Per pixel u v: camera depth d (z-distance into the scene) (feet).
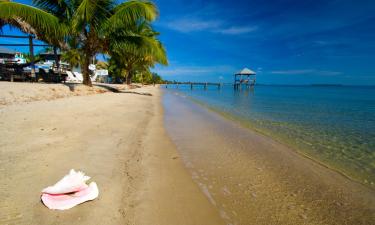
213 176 11.44
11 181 7.84
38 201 6.88
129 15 37.52
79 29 36.78
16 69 45.06
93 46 41.06
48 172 8.84
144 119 24.32
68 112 20.85
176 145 16.43
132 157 12.23
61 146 11.91
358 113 42.91
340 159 15.31
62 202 6.92
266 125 27.45
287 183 11.12
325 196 10.00
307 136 22.04
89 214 6.69
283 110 45.55
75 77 83.87
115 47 43.45
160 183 9.89
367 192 10.59
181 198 8.86
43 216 6.25
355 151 17.33
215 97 91.04
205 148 16.24
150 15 38.24
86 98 33.47
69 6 37.17
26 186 7.63
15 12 29.32
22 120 16.16
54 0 35.94
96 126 17.37
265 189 10.36
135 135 16.93
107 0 37.09
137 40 43.75
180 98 74.38
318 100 84.43
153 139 17.04
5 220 5.90
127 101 37.24
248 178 11.46
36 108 20.99
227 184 10.64
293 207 8.95
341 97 112.06
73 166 9.73
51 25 33.06
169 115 31.24
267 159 14.55
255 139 19.80
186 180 10.58
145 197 8.50
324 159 15.19
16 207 6.48
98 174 9.38
